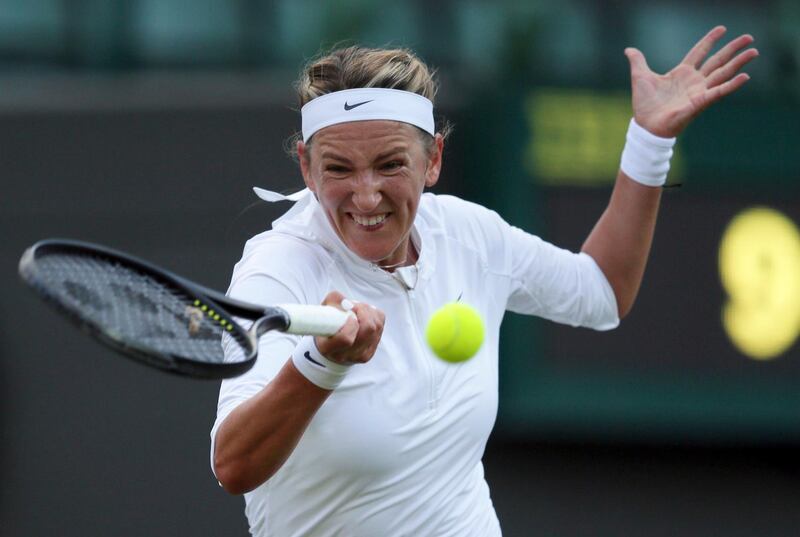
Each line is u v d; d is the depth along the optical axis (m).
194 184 29.48
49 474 29.33
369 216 13.14
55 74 34.28
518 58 34.44
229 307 11.54
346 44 34.34
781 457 32.25
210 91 29.98
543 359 30.89
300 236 13.59
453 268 14.40
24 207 29.33
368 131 12.88
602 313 16.20
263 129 29.66
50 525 29.30
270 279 13.09
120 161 29.47
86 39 34.81
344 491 13.52
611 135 31.09
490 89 31.09
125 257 11.20
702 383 31.23
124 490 29.39
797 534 32.06
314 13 35.53
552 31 35.41
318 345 11.60
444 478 13.98
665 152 16.03
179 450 29.52
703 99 15.85
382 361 13.38
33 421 29.33
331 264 13.51
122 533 29.39
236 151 29.58
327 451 13.26
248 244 13.85
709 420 31.23
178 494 29.47
